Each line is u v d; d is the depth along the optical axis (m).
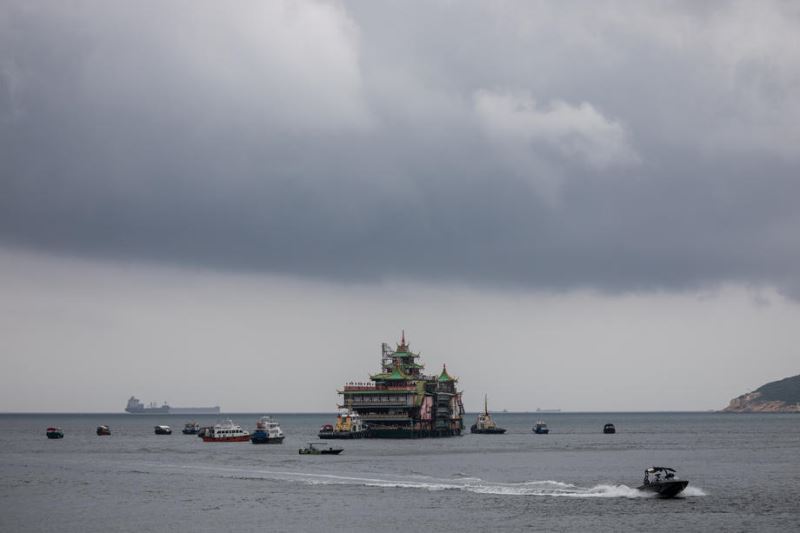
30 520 186.75
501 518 185.50
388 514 190.38
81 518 188.38
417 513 191.50
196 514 191.88
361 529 174.62
